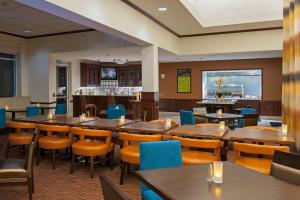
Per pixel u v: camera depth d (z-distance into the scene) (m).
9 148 5.36
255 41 8.65
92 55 10.23
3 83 8.79
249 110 6.95
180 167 2.22
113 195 1.32
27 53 9.42
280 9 7.31
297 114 3.68
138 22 6.38
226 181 1.89
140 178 2.00
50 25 7.73
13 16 6.74
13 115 7.55
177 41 9.33
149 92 7.30
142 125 4.43
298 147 3.64
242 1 7.68
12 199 3.27
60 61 10.98
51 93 9.29
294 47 3.81
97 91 13.41
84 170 4.37
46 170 4.36
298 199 1.59
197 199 1.56
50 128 4.34
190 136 3.70
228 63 12.12
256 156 3.75
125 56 10.72
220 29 8.57
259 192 1.69
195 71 12.76
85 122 4.71
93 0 4.73
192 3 7.05
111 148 4.32
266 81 11.55
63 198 3.31
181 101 13.08
